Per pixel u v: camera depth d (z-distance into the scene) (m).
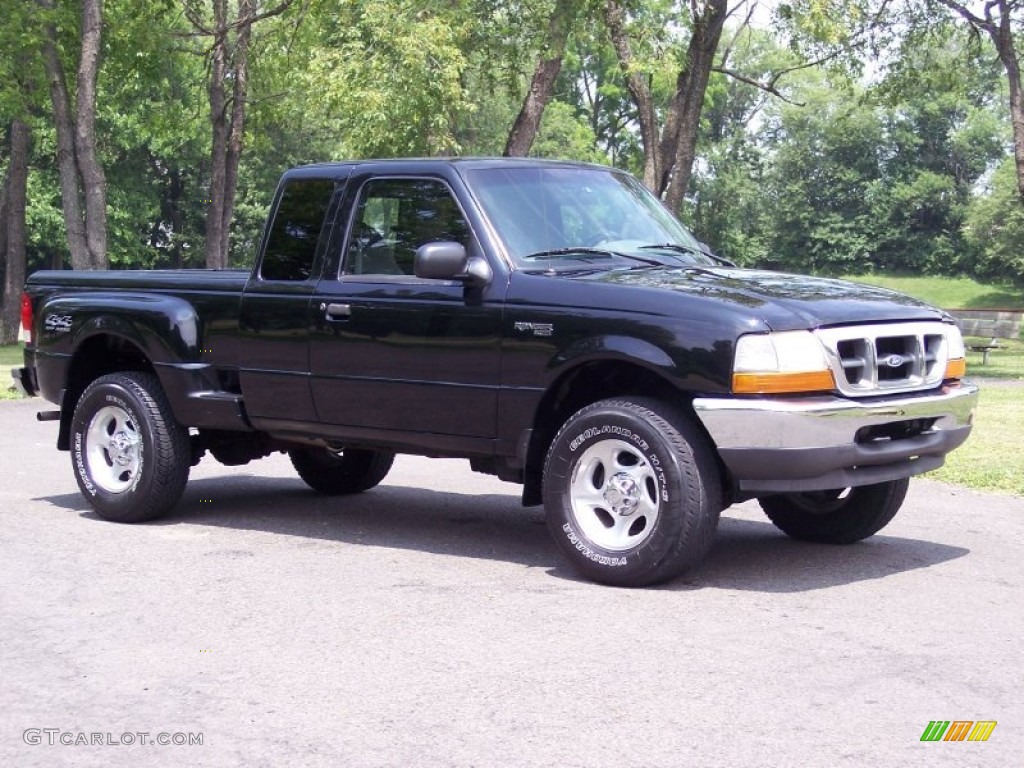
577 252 6.83
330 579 6.43
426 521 8.16
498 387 6.53
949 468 9.77
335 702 4.56
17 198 34.41
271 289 7.42
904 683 4.67
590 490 6.29
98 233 22.08
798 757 3.96
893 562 6.81
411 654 5.11
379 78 19.22
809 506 7.32
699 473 5.96
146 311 7.88
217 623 5.62
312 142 56.38
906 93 29.08
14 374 8.84
